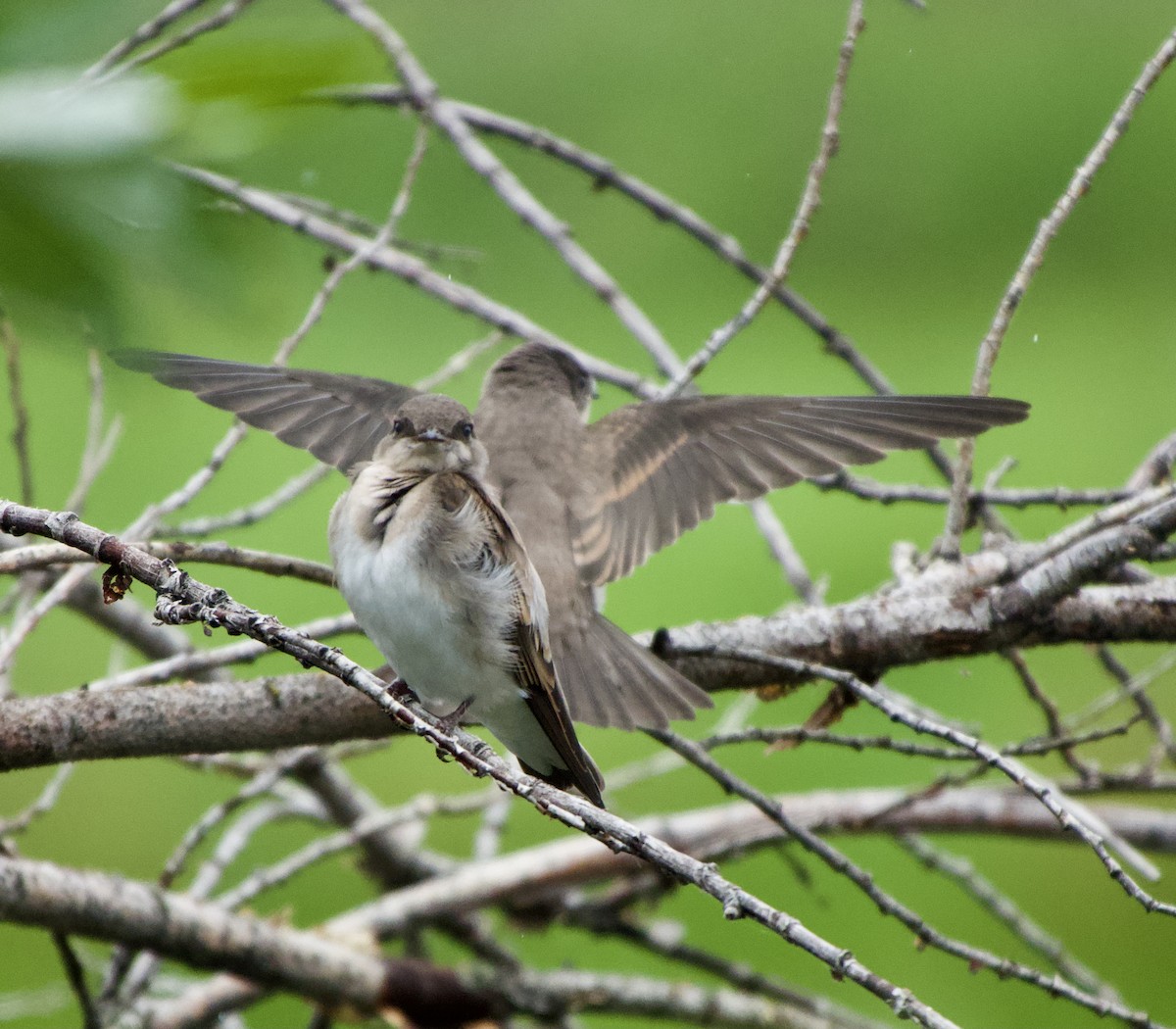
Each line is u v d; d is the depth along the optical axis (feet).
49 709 23.80
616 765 53.42
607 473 28.89
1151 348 74.90
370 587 22.58
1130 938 51.24
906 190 82.94
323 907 51.08
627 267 76.74
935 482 63.26
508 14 71.31
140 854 50.19
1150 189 83.92
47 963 45.70
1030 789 20.99
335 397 28.84
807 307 34.09
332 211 35.68
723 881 16.48
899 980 49.03
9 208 7.04
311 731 24.91
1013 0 88.99
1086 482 66.08
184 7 22.00
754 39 84.43
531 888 34.78
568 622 26.71
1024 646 27.94
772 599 59.21
